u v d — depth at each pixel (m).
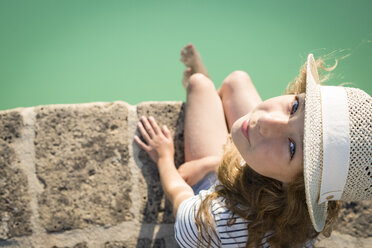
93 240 1.52
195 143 1.53
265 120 0.98
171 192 1.36
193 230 1.14
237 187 1.15
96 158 1.53
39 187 1.50
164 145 1.51
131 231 1.54
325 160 0.92
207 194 1.19
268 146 0.99
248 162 1.07
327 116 0.93
